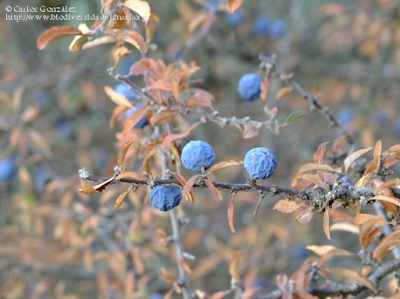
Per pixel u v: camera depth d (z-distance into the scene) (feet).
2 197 13.16
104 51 13.67
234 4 4.84
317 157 4.69
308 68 13.82
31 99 13.60
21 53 14.80
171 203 4.44
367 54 12.81
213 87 13.83
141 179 4.31
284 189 4.46
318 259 5.36
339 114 13.12
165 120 5.61
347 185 4.42
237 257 5.95
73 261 11.82
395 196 4.49
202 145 4.51
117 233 8.97
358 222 4.67
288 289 5.27
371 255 5.24
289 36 12.92
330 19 15.25
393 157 4.45
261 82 6.77
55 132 13.93
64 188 9.58
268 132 12.13
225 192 12.94
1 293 11.16
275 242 12.63
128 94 6.48
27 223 10.23
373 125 12.29
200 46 12.44
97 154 14.07
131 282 8.20
